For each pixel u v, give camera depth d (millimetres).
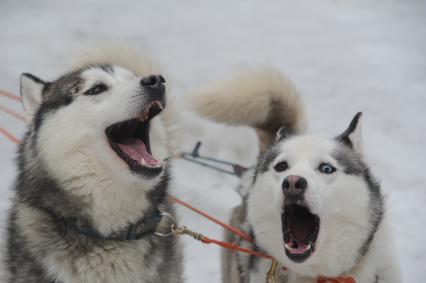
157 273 4832
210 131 10094
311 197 4602
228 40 14141
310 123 10766
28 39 13320
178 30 14531
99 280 4586
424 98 11633
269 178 4965
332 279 4930
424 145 10109
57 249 4496
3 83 11258
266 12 15727
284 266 4996
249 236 5383
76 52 6223
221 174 9211
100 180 4551
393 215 8117
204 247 7488
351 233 4793
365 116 11016
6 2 15219
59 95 4801
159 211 4938
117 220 4602
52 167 4547
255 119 6562
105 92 4676
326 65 12953
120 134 4969
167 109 5902
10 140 9367
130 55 6195
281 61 13172
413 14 15430
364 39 14172
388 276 5008
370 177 5102
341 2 16266
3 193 7551
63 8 15258
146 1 16141
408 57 13289
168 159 5105
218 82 6848
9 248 4762
